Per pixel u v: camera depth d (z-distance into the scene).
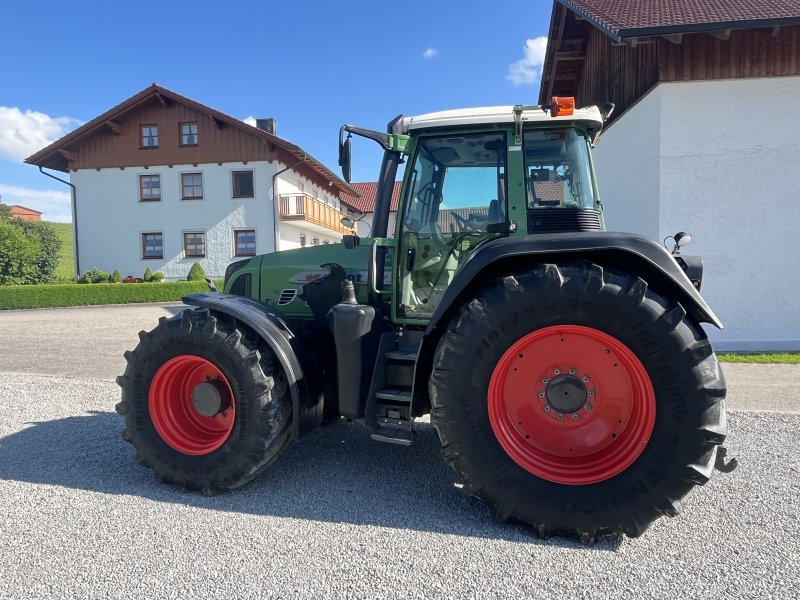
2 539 2.52
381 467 3.44
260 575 2.21
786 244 8.41
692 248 8.67
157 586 2.14
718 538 2.48
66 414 4.77
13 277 22.52
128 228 24.05
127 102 22.94
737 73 8.38
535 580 2.16
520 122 3.04
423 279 3.36
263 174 23.41
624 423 2.56
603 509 2.42
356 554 2.36
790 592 2.05
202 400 3.08
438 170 3.29
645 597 2.04
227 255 23.81
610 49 10.73
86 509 2.83
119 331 11.81
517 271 2.69
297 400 3.02
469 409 2.58
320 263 3.83
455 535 2.53
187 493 3.05
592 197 3.18
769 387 5.62
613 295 2.41
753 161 8.41
